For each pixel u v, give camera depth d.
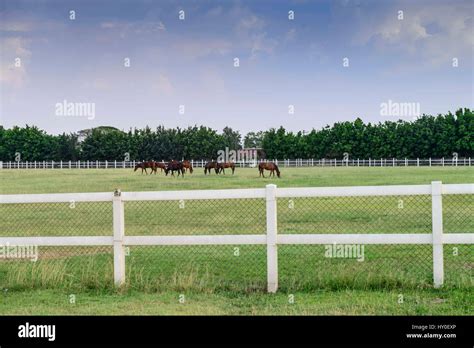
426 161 76.38
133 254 12.58
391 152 113.62
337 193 9.09
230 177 48.28
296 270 10.62
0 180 45.62
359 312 8.05
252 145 135.50
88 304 8.79
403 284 9.18
